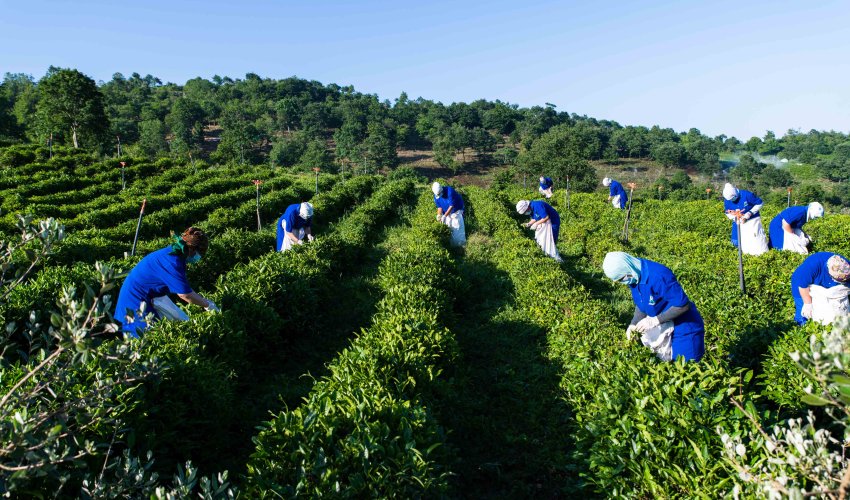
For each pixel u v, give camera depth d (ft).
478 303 35.73
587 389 19.99
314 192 95.30
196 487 15.46
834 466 7.82
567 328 25.53
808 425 8.13
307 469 12.85
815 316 23.02
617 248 45.96
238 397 21.81
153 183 103.81
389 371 18.80
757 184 345.72
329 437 14.03
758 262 35.76
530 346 27.61
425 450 14.19
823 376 6.88
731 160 504.02
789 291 31.27
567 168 188.85
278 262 33.01
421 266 34.65
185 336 20.13
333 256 40.19
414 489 13.23
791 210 39.40
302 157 333.62
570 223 66.69
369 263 47.26
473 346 28.53
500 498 16.88
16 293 25.81
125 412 14.58
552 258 42.34
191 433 17.20
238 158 309.83
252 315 25.11
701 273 34.81
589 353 22.30
